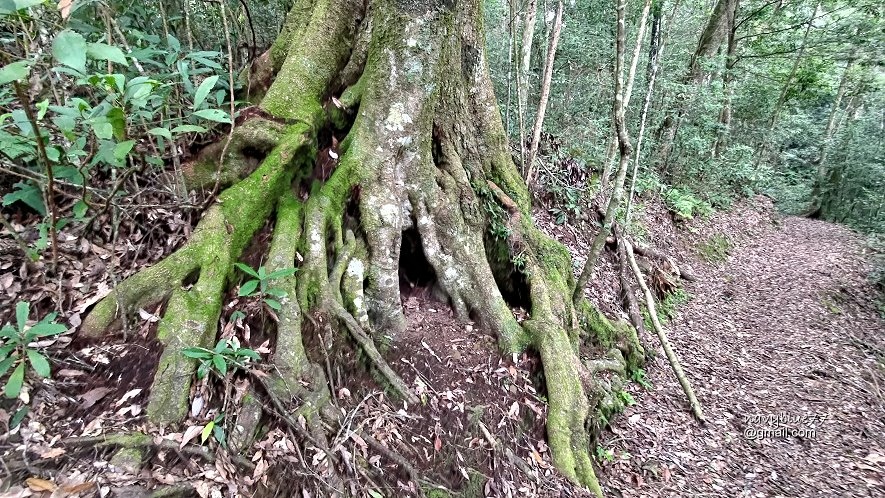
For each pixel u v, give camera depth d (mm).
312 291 3801
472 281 5062
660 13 9352
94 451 2422
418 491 3406
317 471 2971
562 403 4777
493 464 4051
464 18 5438
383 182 4562
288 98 4445
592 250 5762
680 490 5051
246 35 6219
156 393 2746
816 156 24625
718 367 7875
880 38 15203
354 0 4863
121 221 3512
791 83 18828
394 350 4266
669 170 14500
